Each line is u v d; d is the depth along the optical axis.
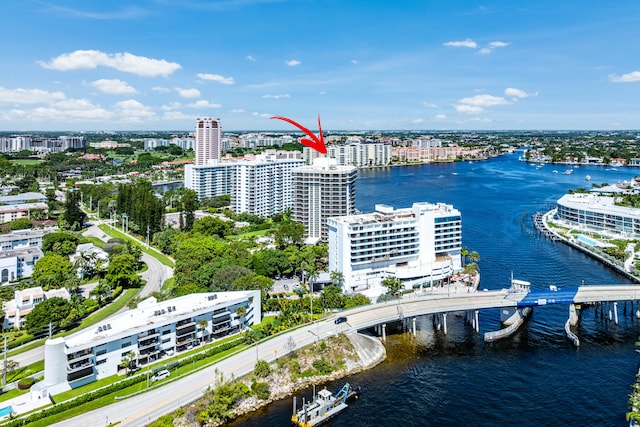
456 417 157.88
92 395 157.00
